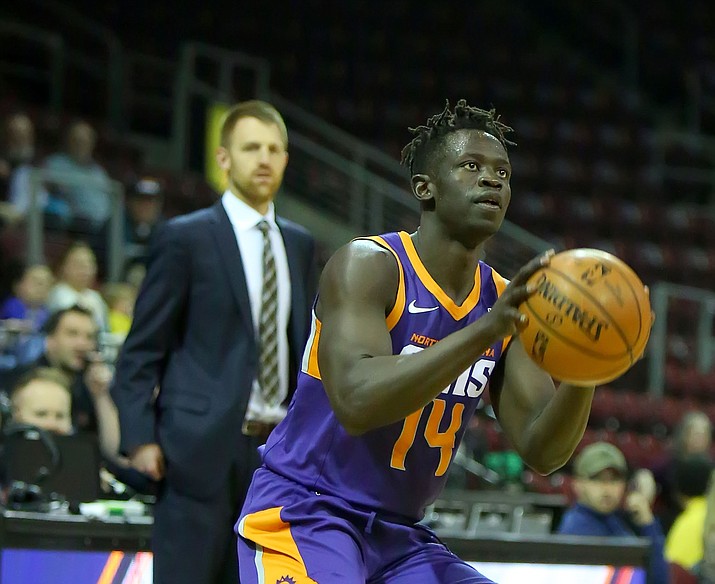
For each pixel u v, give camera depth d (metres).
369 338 8.31
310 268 13.00
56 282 25.69
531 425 9.07
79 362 17.28
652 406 36.59
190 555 11.75
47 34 40.25
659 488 26.41
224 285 12.26
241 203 12.70
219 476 11.84
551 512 17.39
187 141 39.16
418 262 8.85
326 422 9.02
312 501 8.94
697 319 42.34
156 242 12.30
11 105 36.78
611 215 47.03
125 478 13.11
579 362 7.73
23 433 13.64
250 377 12.12
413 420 8.88
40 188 27.67
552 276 7.75
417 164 8.97
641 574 14.96
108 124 39.47
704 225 48.00
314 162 40.19
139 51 44.44
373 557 9.05
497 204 8.66
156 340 12.15
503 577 14.30
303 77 49.44
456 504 16.45
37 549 12.50
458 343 7.72
